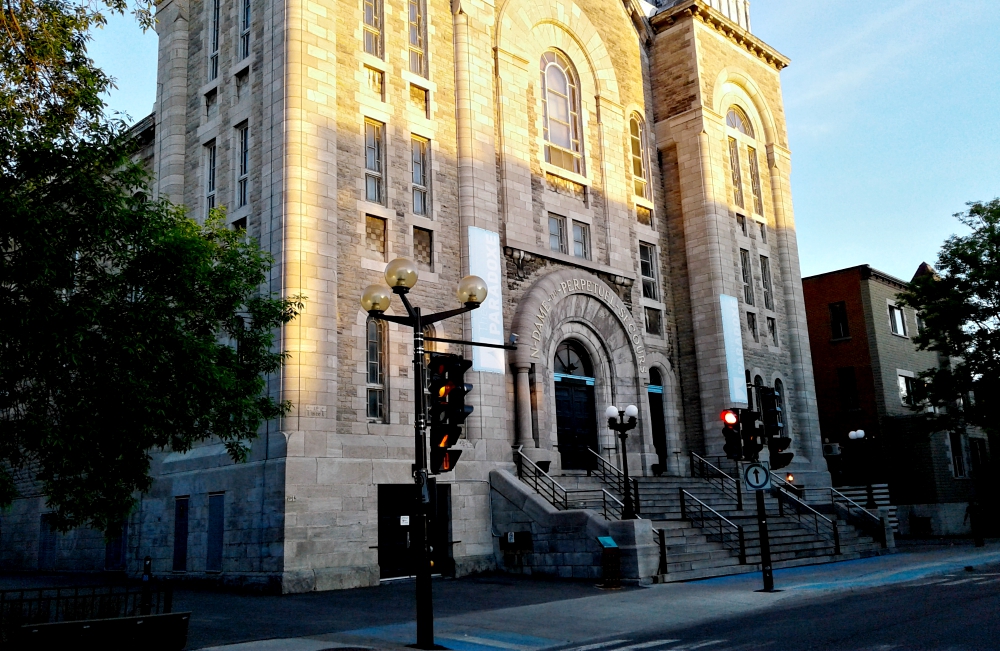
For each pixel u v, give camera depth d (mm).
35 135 12953
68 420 12219
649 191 32344
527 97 27547
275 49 21172
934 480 38656
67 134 13289
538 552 20953
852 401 41375
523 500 21562
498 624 13875
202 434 14672
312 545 18656
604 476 25547
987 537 37250
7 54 13344
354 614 15164
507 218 25500
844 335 42094
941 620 12461
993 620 12250
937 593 16000
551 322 26312
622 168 30625
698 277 31812
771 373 33938
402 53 23734
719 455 30094
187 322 15062
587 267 28016
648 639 12188
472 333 23156
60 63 13688
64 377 12477
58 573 26984
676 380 31375
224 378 13797
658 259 31969
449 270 23422
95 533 26125
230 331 16062
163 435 13352
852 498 35875
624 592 17500
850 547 25781
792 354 35500
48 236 12148
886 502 36344
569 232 28000
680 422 31000
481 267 23906
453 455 11883
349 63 22219
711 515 24266
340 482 19375
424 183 23672
